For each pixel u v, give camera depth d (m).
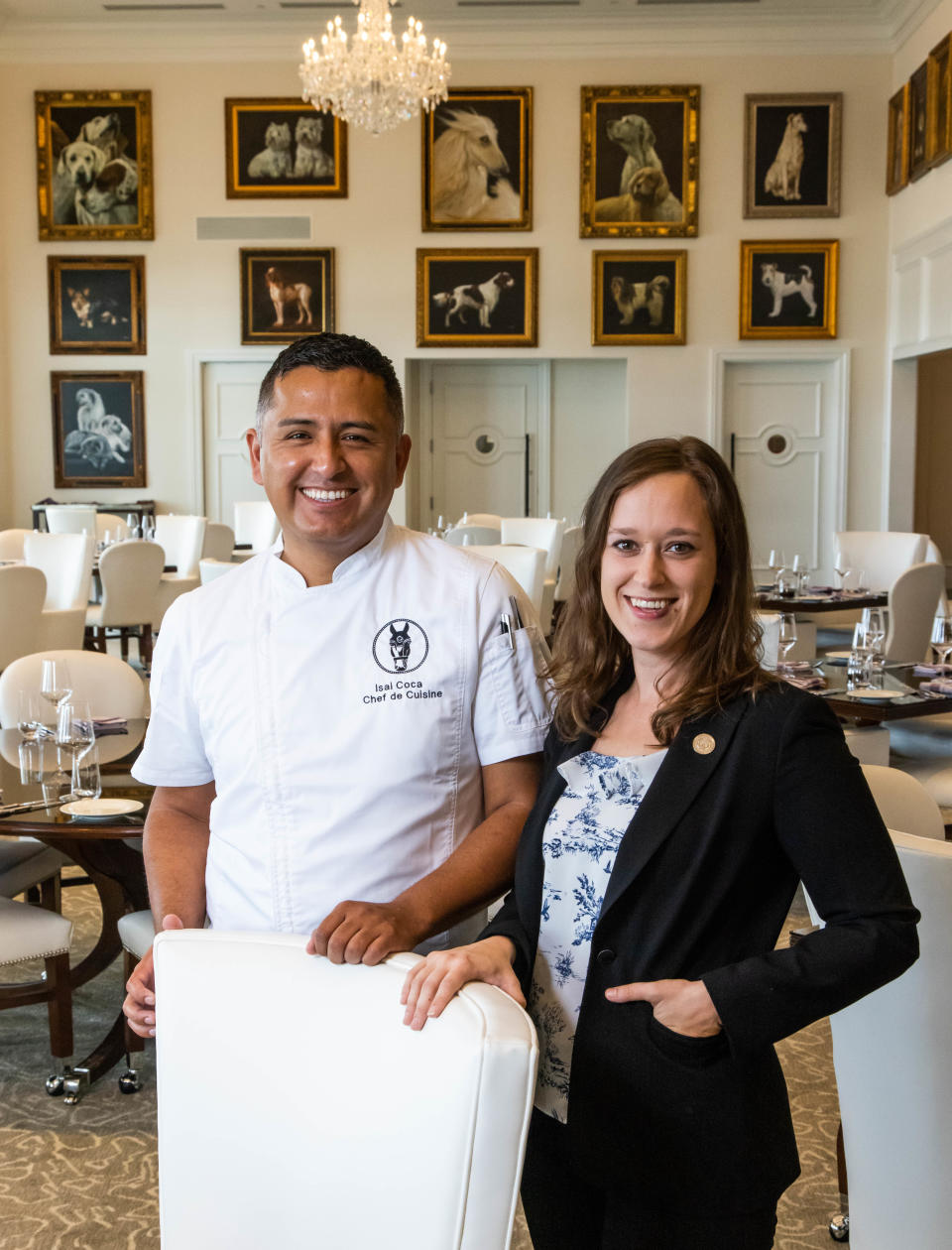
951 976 1.52
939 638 4.35
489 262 11.11
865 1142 1.67
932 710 3.76
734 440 11.34
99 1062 2.91
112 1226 2.34
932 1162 1.58
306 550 1.60
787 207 10.93
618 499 1.42
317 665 1.60
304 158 11.12
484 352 11.21
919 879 1.54
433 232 11.12
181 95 11.12
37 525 11.09
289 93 11.08
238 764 1.63
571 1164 1.33
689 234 10.99
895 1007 1.58
